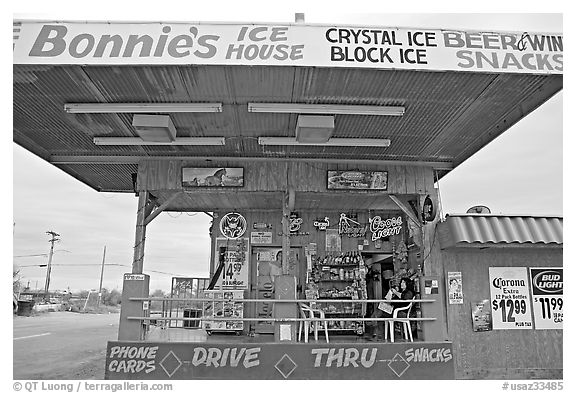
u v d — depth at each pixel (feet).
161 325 36.45
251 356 21.42
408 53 17.51
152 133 22.38
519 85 19.03
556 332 25.12
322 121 21.45
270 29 17.40
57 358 28.09
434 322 23.06
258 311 34.50
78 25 17.17
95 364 25.98
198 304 36.99
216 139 24.50
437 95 19.92
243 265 35.37
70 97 20.16
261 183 27.32
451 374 21.91
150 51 17.03
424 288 23.54
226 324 33.14
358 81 18.69
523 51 17.99
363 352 21.75
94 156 27.68
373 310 34.71
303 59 17.13
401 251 32.37
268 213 36.27
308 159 27.71
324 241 35.68
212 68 17.53
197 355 21.40
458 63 17.58
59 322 63.00
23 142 25.31
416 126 23.31
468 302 25.17
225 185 27.14
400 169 28.32
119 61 16.90
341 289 34.86
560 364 24.67
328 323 33.22
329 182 27.61
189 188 27.12
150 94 19.90
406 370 21.76
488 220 24.68
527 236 24.09
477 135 24.48
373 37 17.56
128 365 21.29
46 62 16.83
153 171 27.43
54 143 25.76
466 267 25.67
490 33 18.08
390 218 35.91
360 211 36.27
